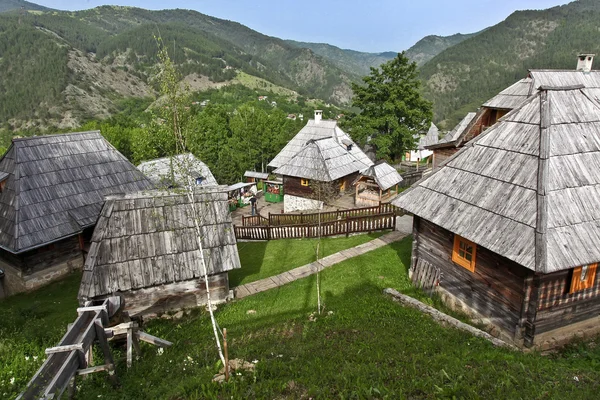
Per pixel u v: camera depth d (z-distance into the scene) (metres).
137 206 13.37
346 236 20.64
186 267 12.95
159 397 7.08
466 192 11.23
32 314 14.19
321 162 28.80
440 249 12.43
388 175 27.08
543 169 9.68
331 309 12.07
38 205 17.50
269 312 12.50
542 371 7.67
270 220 24.00
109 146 22.06
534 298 9.31
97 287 12.08
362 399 6.59
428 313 11.37
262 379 7.38
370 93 39.50
